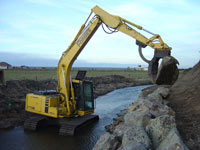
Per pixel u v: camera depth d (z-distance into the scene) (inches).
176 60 311.0
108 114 532.7
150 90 594.6
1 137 359.6
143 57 340.2
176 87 542.0
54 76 1337.4
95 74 1925.4
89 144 329.1
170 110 316.2
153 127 235.6
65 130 372.5
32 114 498.3
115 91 1048.2
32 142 337.4
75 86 420.2
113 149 227.3
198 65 711.7
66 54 413.4
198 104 342.3
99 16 379.2
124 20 362.6
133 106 388.5
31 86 824.9
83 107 406.0
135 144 194.7
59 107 402.0
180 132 243.6
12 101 544.4
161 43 313.6
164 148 182.4
